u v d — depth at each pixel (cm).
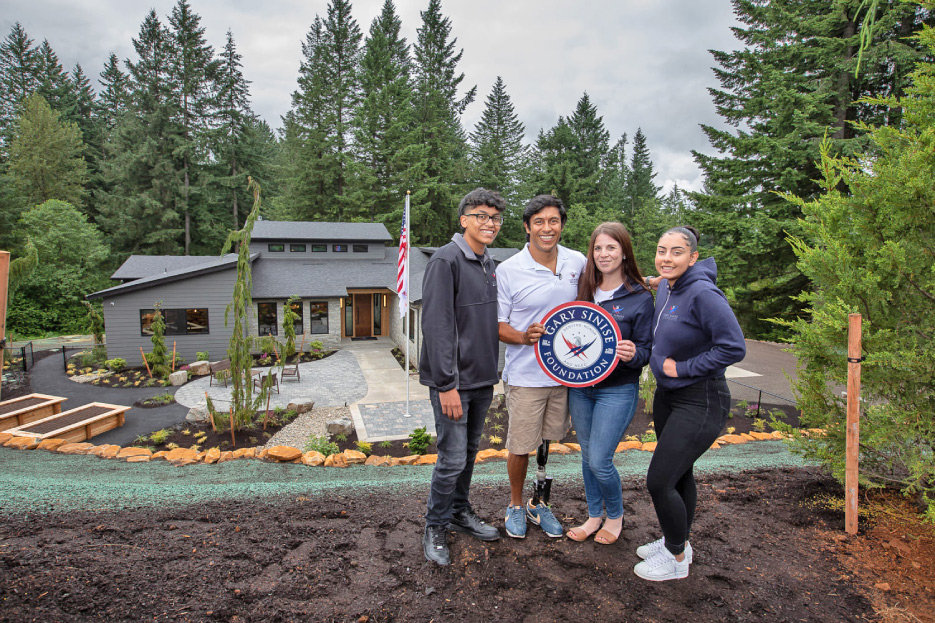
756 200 2223
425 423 1241
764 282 2217
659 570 257
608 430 273
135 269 2467
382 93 3934
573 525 328
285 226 2673
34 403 1096
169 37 4138
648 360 268
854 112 2042
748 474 458
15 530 303
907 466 320
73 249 3388
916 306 335
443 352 248
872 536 313
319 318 2284
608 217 3500
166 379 1694
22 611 207
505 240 4506
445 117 4550
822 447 372
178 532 304
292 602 230
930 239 327
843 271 349
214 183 4228
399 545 292
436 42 4553
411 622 221
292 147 4781
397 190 3925
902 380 327
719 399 242
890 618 231
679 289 249
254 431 1158
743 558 286
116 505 367
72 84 5628
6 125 4997
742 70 2339
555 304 280
